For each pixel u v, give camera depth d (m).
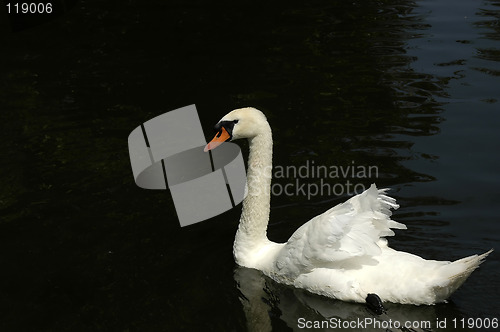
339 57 5.13
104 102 4.78
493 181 4.07
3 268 3.67
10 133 4.53
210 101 4.75
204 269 3.65
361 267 3.44
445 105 4.63
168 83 4.93
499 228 3.78
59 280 3.61
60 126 4.58
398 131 4.44
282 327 3.37
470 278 3.50
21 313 3.47
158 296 3.52
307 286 3.53
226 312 3.45
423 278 3.35
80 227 3.88
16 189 4.12
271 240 3.80
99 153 4.36
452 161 4.21
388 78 4.89
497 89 4.75
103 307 3.48
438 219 3.84
